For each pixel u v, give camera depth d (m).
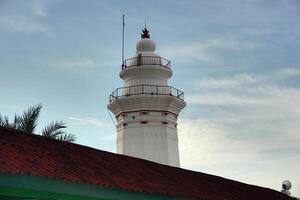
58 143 17.08
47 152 15.55
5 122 26.94
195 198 18.17
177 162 38.50
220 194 20.56
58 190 13.77
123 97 38.22
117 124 39.66
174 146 38.62
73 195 14.14
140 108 38.12
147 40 41.12
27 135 16.28
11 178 12.80
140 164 20.06
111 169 17.08
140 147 37.56
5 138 15.14
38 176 13.25
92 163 16.64
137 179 17.16
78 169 15.27
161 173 19.78
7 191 12.68
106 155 18.84
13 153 14.05
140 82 39.16
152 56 39.84
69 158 16.02
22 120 27.75
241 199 21.45
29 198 13.27
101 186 14.86
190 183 20.27
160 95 37.91
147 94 37.84
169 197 17.23
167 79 40.31
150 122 37.94
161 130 38.03
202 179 22.44
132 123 38.16
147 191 16.19
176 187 18.33
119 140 38.91
